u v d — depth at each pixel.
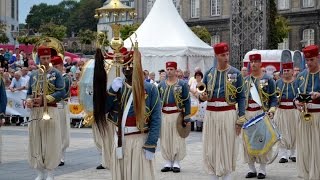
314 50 9.39
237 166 12.71
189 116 11.71
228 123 9.77
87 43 66.75
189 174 11.62
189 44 26.84
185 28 28.09
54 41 12.16
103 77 7.03
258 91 11.47
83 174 11.41
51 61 11.52
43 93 10.16
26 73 22.67
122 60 7.18
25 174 11.34
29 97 10.38
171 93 12.01
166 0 28.62
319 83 9.44
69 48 69.38
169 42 26.62
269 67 27.05
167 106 12.07
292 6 64.44
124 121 6.93
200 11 71.75
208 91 9.88
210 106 9.90
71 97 21.92
